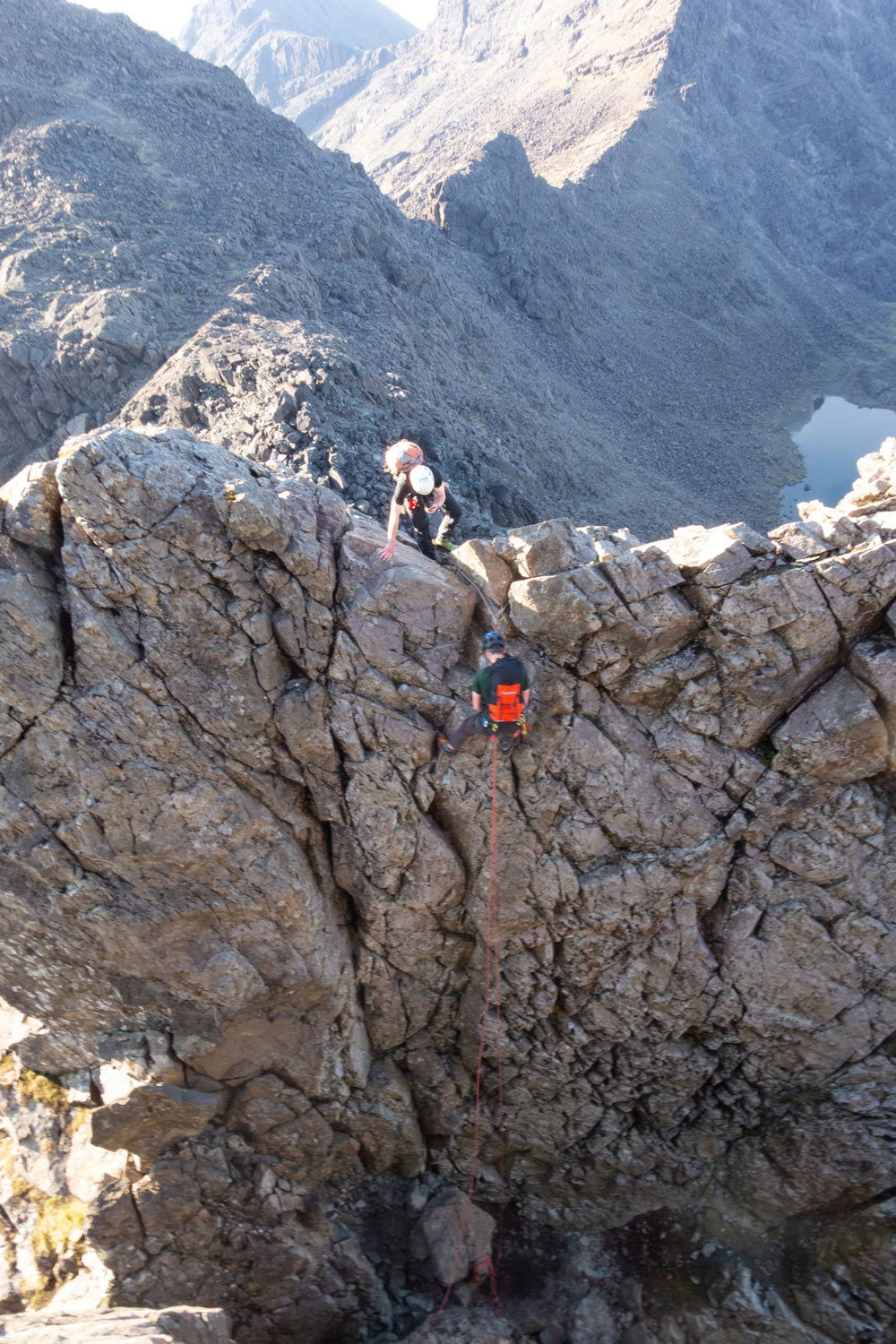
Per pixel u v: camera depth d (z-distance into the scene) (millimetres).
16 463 36812
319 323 39906
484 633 9008
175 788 8500
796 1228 10766
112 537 7781
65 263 40719
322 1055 9961
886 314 116438
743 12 151875
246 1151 10242
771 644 8594
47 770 8250
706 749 9078
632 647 8750
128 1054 9375
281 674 8648
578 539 8852
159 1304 10047
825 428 81438
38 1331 7953
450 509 9016
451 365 50656
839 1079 10141
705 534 8664
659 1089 10688
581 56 150750
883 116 159000
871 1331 9875
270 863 8961
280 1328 10562
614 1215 11406
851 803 9078
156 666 8219
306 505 8477
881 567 8289
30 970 9055
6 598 7746
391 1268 10953
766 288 109562
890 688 8516
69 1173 9844
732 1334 10297
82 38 58219
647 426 72375
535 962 9977
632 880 9438
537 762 9086
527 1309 10703
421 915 9820
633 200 109938
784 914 9516
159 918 8875
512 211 81688
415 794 9203
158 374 34844
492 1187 11508
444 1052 10875
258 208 50844
